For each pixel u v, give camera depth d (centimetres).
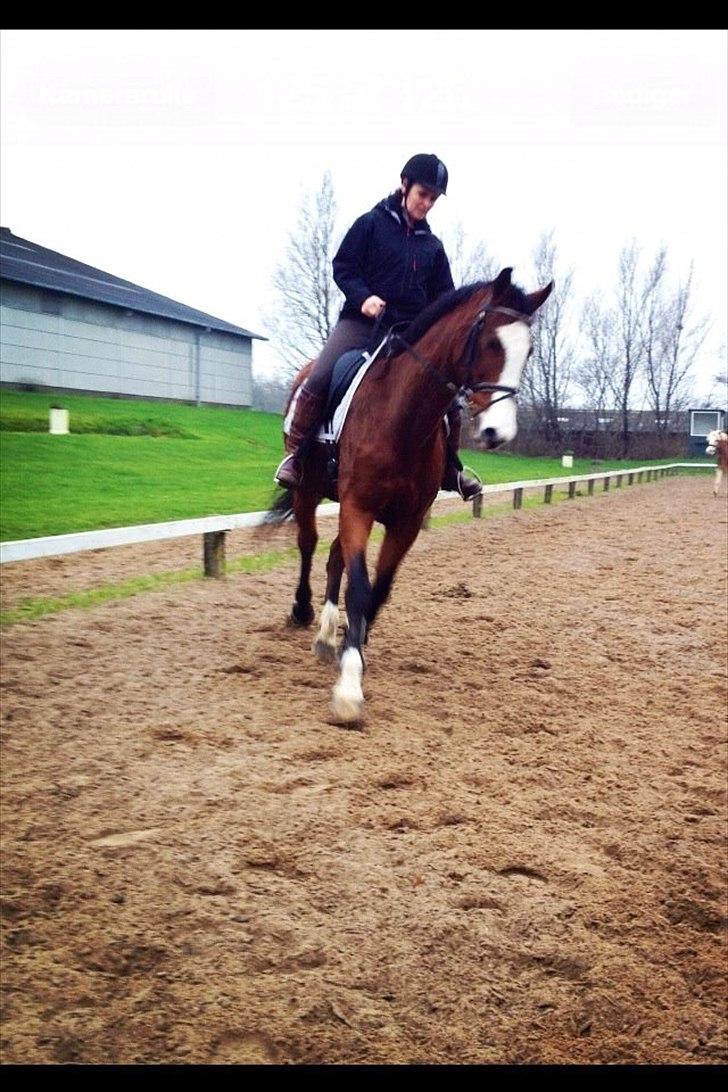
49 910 306
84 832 358
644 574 1107
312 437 594
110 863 337
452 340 496
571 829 405
